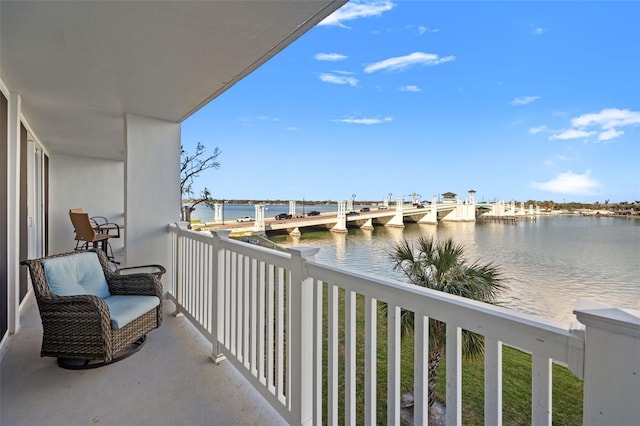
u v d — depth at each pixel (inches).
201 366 94.4
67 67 99.6
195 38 82.4
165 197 155.6
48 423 70.1
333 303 57.1
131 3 67.8
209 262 108.2
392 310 45.6
